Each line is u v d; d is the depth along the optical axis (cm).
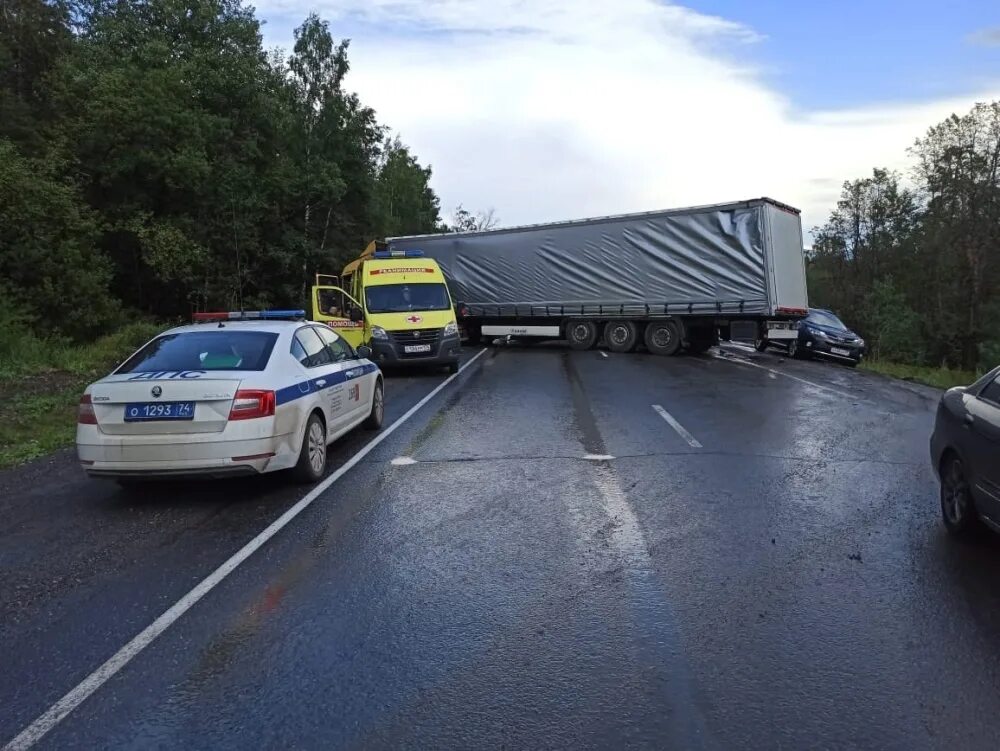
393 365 1716
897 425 1073
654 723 326
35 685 362
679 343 2253
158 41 2650
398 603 454
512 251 2531
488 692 352
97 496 714
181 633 417
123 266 2686
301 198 3484
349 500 679
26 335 1736
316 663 381
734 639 404
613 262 2334
